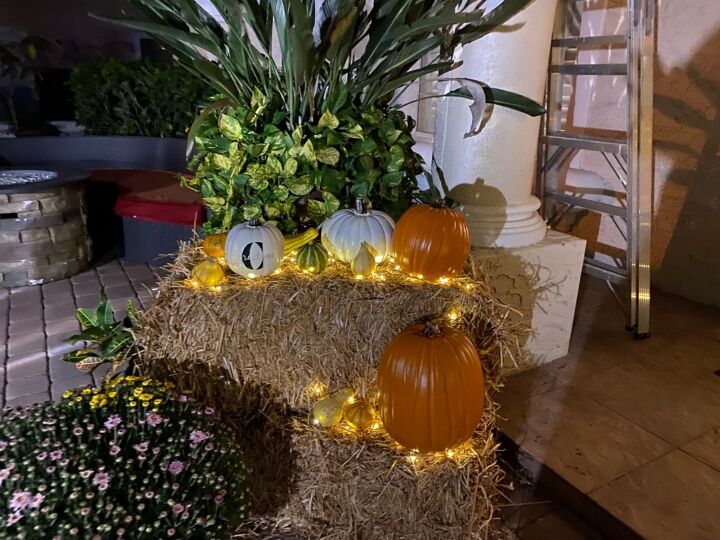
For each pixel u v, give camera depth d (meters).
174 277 1.69
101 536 1.04
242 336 1.58
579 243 2.34
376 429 1.60
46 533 1.01
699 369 2.44
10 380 2.31
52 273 3.39
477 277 1.79
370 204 1.79
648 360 2.51
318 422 1.60
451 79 1.81
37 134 5.01
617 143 2.63
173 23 1.83
